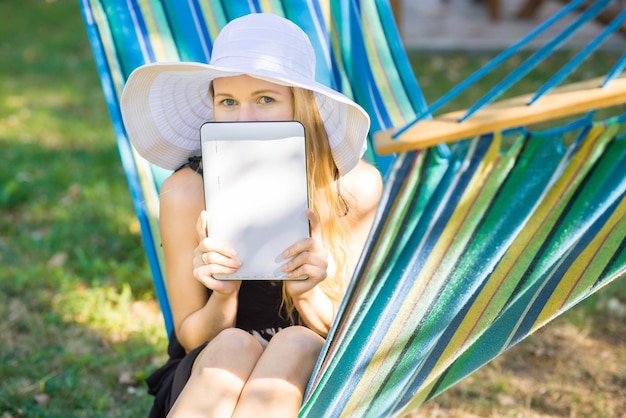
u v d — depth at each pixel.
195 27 2.94
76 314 3.84
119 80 2.87
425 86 7.42
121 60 2.88
